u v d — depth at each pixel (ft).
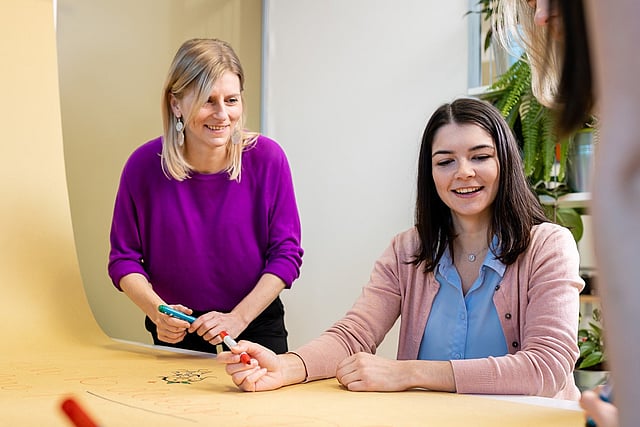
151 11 7.91
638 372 0.77
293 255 5.25
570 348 3.35
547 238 3.72
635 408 0.77
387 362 3.42
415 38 7.67
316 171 8.56
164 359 4.59
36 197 5.83
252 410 2.94
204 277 5.26
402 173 7.72
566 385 3.63
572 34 1.04
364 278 8.04
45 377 3.91
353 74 8.21
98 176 7.45
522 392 3.25
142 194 5.23
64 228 5.90
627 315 0.78
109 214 7.53
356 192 8.16
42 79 6.10
